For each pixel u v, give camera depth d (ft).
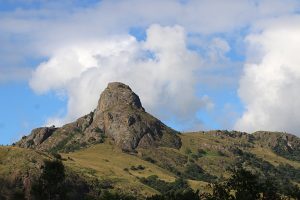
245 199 377.71
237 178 395.96
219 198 401.49
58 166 475.31
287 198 451.94
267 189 397.80
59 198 475.31
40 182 467.52
